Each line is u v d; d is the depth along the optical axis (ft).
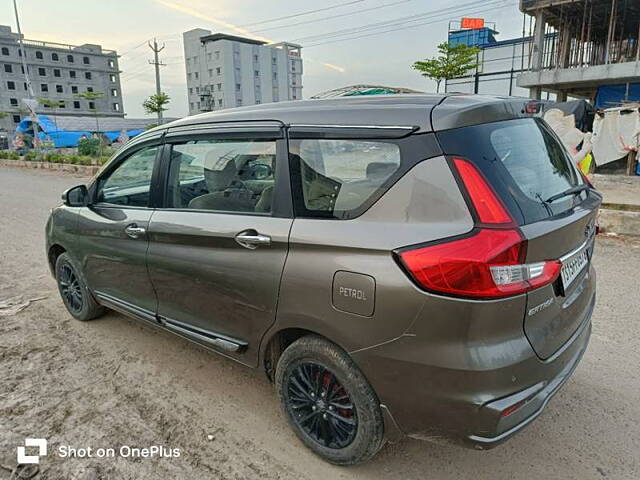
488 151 6.74
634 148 44.29
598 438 8.73
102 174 12.43
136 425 9.39
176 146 10.21
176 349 12.48
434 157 6.61
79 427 9.34
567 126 43.91
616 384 10.36
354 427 7.61
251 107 9.54
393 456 8.43
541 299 6.71
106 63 348.79
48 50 316.19
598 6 64.49
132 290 11.45
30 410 9.91
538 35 67.41
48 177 59.72
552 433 8.91
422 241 6.41
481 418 6.34
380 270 6.64
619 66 59.00
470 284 6.09
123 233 11.15
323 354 7.61
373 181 7.09
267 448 8.68
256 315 8.42
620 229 22.85
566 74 63.82
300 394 8.41
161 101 161.99
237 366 11.57
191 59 356.38
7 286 17.66
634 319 13.43
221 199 9.21
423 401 6.66
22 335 13.46
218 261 8.87
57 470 8.21
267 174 8.41
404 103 7.46
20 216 31.50
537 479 7.82
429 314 6.35
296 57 388.98
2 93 297.33
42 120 139.23
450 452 8.52
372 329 6.81
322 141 7.72
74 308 14.38
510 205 6.42
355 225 7.08
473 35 112.68
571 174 8.64
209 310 9.41
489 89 103.04
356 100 8.14
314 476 7.98
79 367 11.64
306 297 7.50
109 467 8.27
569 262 7.43
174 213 9.99
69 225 13.23
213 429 9.24
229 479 7.94
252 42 353.72
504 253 6.09
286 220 7.93
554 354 7.15
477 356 6.23
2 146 210.18
